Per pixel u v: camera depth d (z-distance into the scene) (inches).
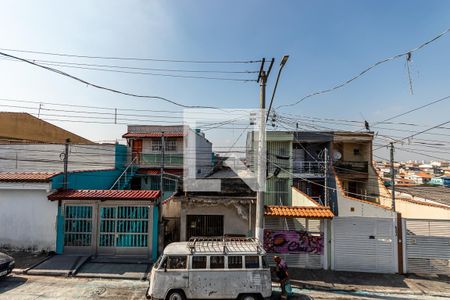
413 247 550.0
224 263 396.2
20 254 557.9
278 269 435.5
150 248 568.4
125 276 489.1
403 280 513.3
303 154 987.9
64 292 424.2
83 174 703.1
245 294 390.3
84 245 573.0
